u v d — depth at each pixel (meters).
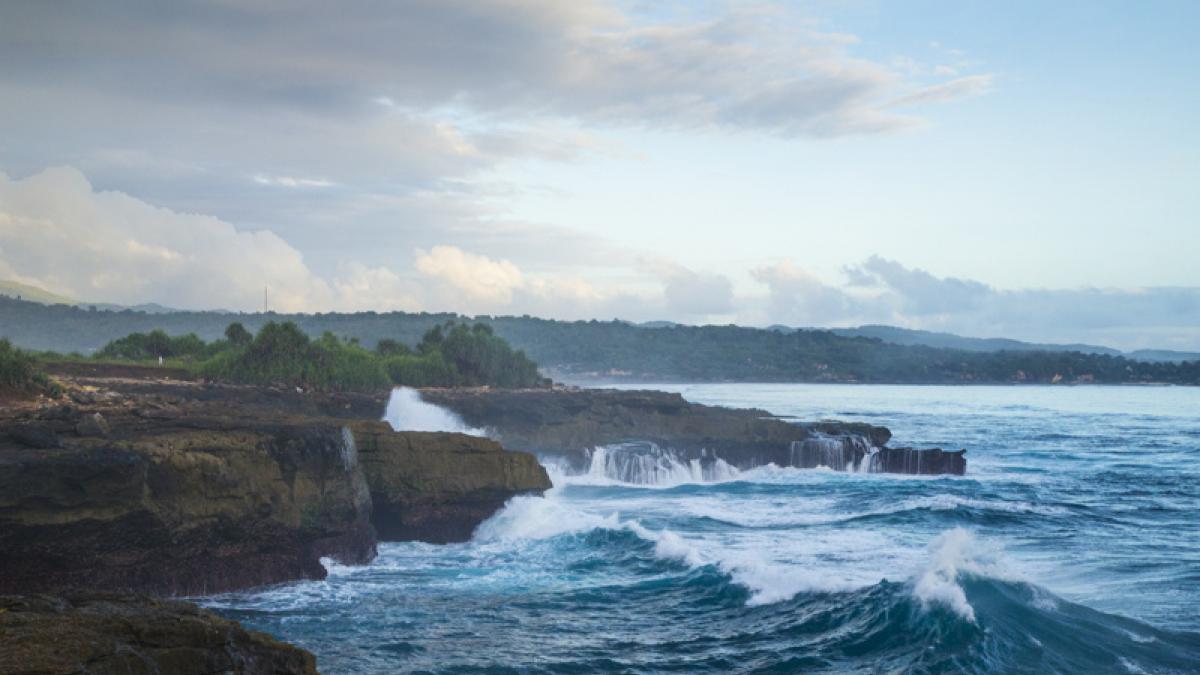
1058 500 38.00
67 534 18.19
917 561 24.61
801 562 24.58
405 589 22.05
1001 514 32.94
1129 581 22.55
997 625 17.70
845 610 19.20
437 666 16.44
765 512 34.28
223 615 19.44
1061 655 16.78
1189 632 18.12
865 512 33.97
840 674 16.22
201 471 20.53
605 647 17.67
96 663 9.66
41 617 10.70
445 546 27.25
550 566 24.50
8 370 26.86
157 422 22.52
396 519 27.67
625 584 22.44
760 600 20.56
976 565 21.09
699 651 17.45
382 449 27.56
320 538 23.55
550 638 18.23
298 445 23.06
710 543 27.55
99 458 18.50
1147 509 35.28
